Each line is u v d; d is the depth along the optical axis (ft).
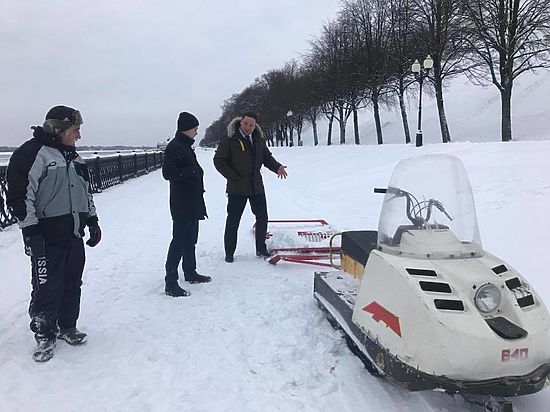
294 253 23.95
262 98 230.68
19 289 19.70
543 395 11.21
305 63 175.42
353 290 14.69
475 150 52.19
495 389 9.25
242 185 22.97
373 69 115.96
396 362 9.95
